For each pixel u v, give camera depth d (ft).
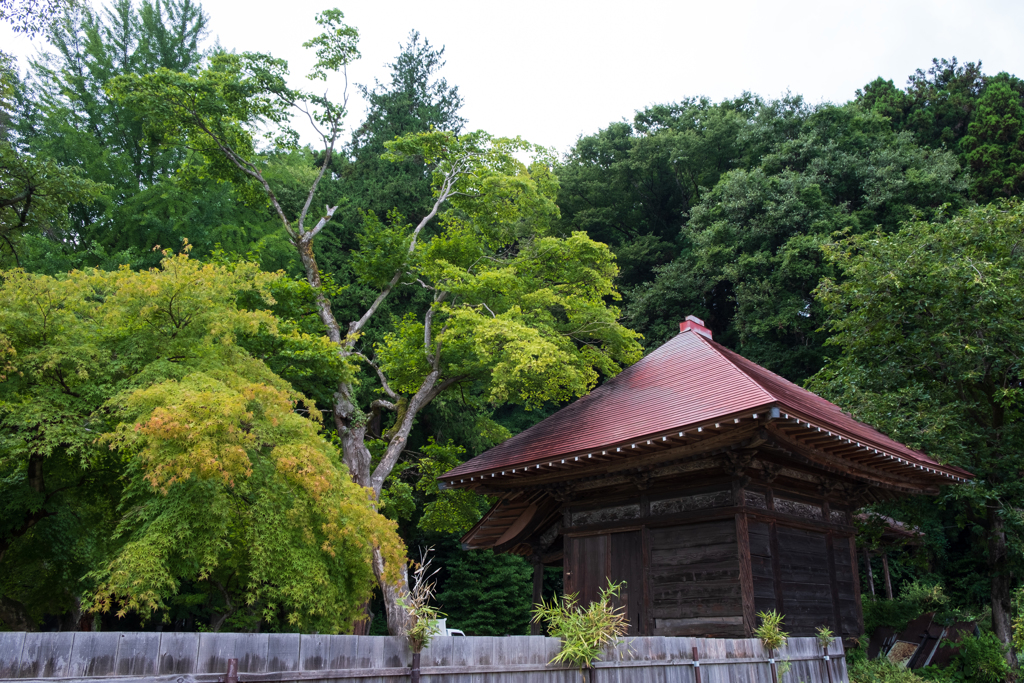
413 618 17.44
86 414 30.66
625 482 38.91
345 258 95.40
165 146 64.64
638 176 127.75
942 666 46.93
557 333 55.01
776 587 34.47
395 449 55.98
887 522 58.65
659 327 107.34
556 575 96.84
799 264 92.89
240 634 14.33
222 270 36.17
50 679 12.00
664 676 23.06
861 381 54.19
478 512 60.85
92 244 81.15
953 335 50.26
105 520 36.29
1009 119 112.37
